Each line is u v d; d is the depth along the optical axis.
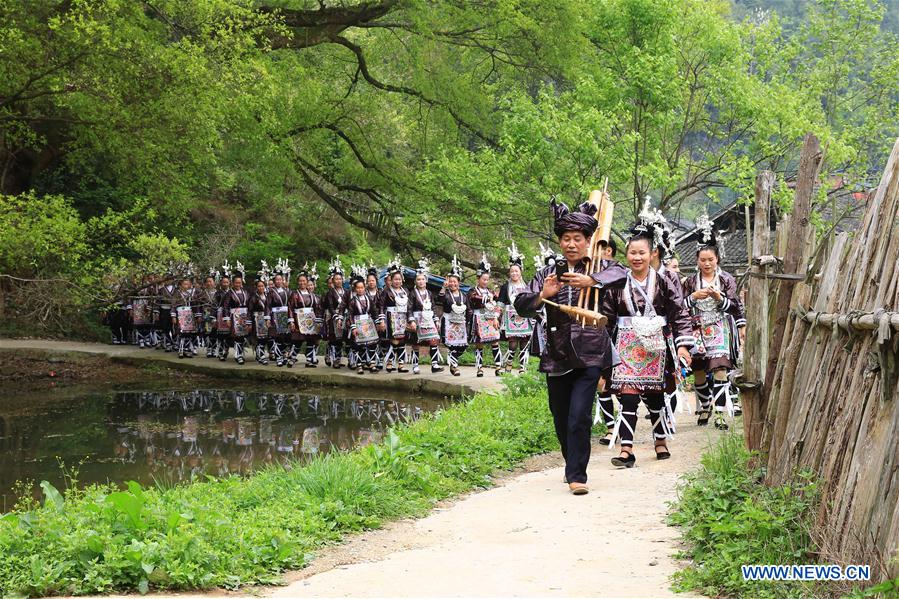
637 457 8.38
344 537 5.89
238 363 21.05
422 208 24.66
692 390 13.58
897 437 3.52
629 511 6.14
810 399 5.04
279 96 21.23
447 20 22.89
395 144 30.23
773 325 6.40
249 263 28.89
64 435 13.02
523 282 16.86
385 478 6.99
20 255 16.02
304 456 11.11
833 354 4.70
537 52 23.47
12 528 5.06
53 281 17.83
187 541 4.93
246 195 31.56
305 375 18.80
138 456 11.44
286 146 22.75
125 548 4.79
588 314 6.71
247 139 21.75
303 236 31.27
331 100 24.55
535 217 21.42
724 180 20.45
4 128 20.64
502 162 20.86
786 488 4.90
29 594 4.51
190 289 22.44
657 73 20.52
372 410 15.04
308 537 5.64
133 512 5.16
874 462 3.74
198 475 10.24
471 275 27.72
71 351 21.58
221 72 16.94
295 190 31.16
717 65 21.94
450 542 5.64
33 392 17.91
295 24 21.62
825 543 4.13
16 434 13.11
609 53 22.58
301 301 19.66
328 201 26.42
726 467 6.15
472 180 20.94
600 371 6.97
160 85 16.61
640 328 7.91
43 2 16.27
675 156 23.30
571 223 6.72
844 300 4.64
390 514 6.42
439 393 16.69
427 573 4.88
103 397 17.14
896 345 3.62
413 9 21.38
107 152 23.11
